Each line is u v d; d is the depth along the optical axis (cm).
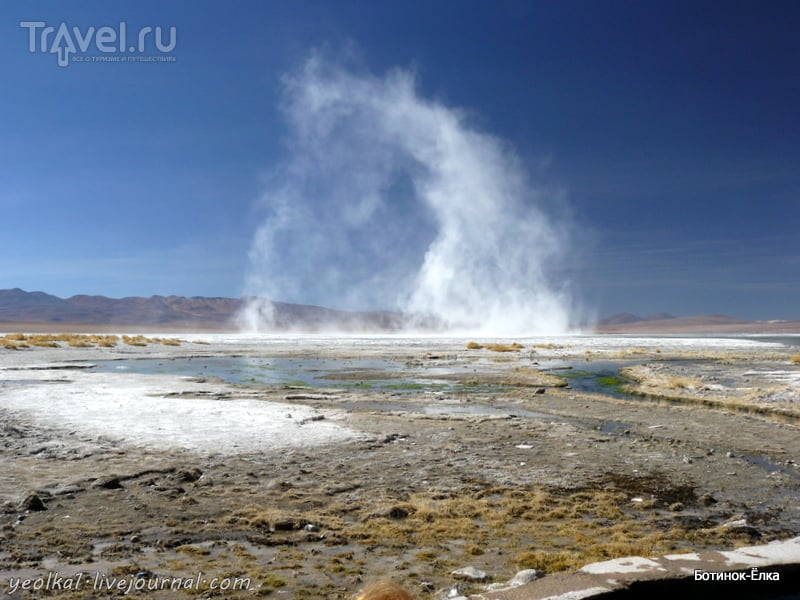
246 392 2748
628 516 1036
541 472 1320
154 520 969
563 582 703
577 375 3919
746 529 946
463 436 1712
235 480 1218
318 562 810
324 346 8100
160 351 6450
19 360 4659
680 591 722
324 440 1622
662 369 4225
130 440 1589
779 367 4331
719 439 1734
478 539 909
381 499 1103
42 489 1116
